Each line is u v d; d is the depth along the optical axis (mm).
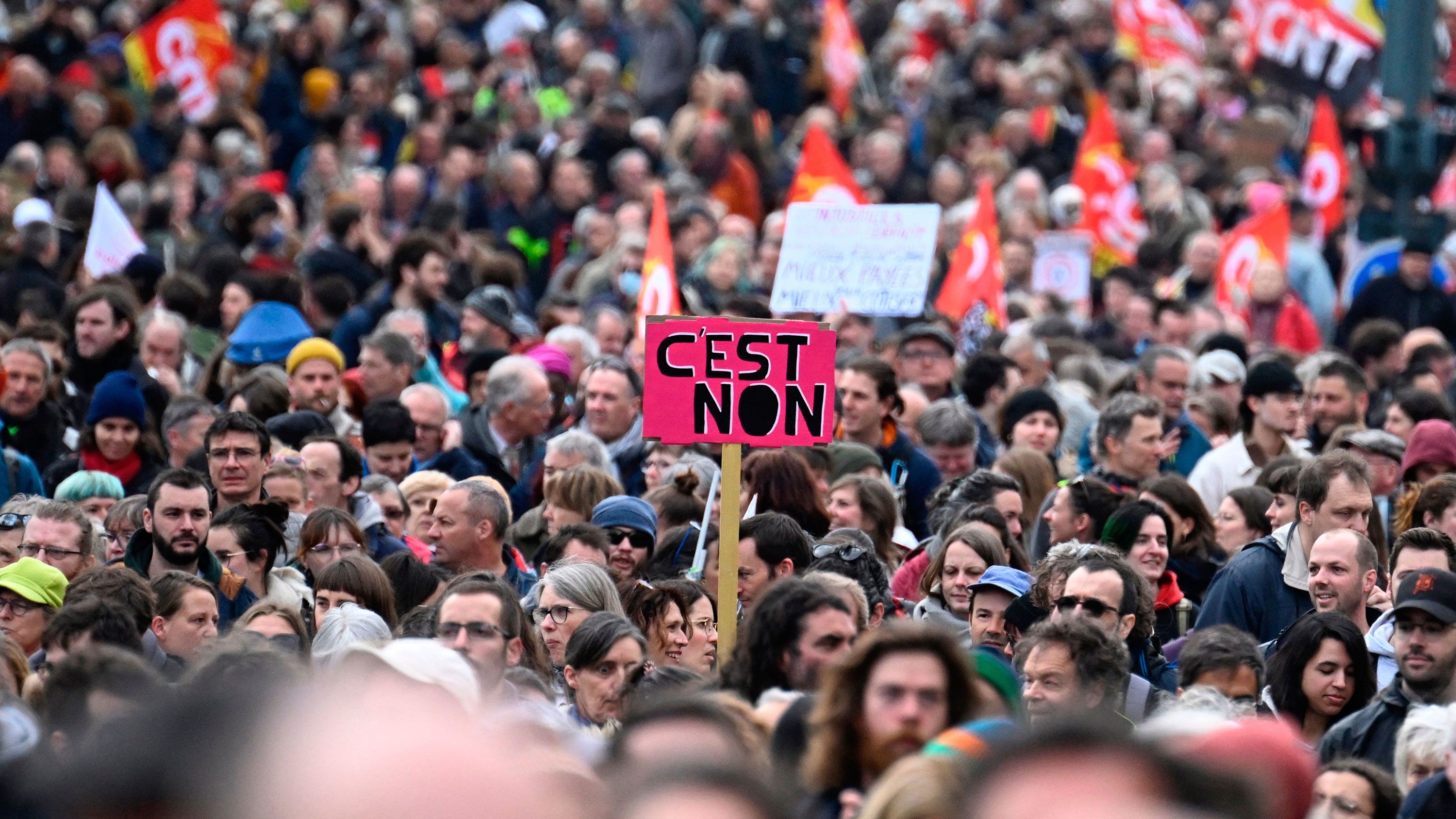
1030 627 23562
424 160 75750
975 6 102688
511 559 31266
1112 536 30766
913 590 31828
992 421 44469
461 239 61750
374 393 41531
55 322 45469
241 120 76812
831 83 88812
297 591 29422
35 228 51875
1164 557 30703
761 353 25781
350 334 49188
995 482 33281
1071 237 63438
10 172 65750
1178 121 88562
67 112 74125
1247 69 82750
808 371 25828
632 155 70938
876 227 43031
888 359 48031
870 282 42969
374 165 79625
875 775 14578
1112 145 71500
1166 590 31234
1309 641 24281
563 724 18969
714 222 62875
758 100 89188
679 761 5852
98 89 74812
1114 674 21922
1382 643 26406
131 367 42594
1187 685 23375
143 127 74625
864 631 21891
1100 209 71062
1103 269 70875
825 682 14883
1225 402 43219
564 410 44031
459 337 50469
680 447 38562
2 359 39281
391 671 11438
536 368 40062
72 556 27766
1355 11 74000
